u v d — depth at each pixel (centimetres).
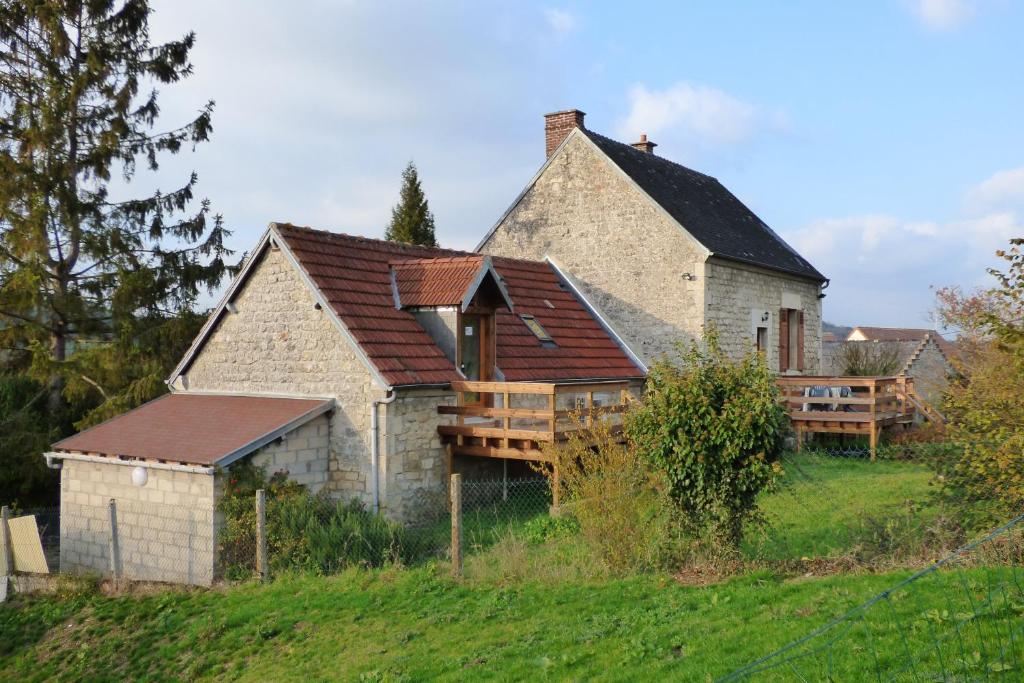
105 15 2356
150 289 2366
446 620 948
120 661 1088
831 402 2006
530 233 2400
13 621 1288
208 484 1394
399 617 986
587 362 2014
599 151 2269
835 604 780
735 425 961
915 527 1005
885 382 2016
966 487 944
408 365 1567
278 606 1093
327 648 946
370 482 1518
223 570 1371
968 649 636
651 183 2311
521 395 1822
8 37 2189
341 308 1579
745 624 778
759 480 968
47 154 2197
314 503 1431
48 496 2186
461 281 1655
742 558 979
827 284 2731
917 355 2920
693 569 975
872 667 634
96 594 1330
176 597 1240
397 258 1864
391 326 1638
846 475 1622
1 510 1556
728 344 2197
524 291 2117
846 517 1160
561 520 1381
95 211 2270
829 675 602
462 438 1594
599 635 824
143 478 1473
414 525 1541
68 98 2241
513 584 1025
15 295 2091
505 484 1634
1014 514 902
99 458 1542
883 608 745
